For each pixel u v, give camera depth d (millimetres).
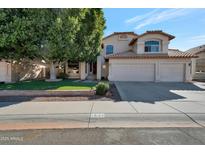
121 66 22234
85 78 24406
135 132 5477
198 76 26000
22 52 15539
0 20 12977
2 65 16938
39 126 6090
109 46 26844
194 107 8641
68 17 15219
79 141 4824
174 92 13438
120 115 7344
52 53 15539
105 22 23500
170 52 23922
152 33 22594
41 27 14156
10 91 11547
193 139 4926
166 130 5645
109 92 12086
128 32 26453
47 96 11273
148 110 8086
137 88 15398
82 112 7785
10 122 6535
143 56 21578
